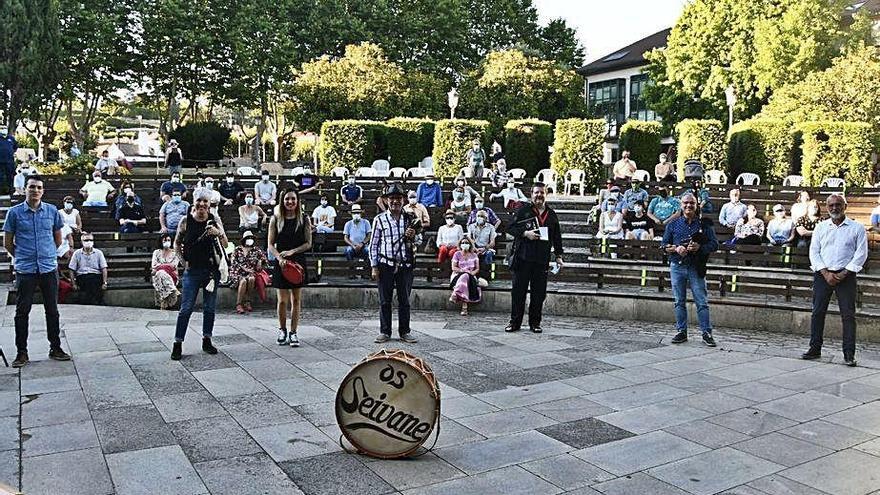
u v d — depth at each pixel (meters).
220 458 5.29
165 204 15.11
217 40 39.62
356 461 5.30
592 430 6.08
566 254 15.45
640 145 27.89
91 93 41.78
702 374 8.01
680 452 5.62
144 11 38.62
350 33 42.94
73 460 5.20
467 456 5.46
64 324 10.05
